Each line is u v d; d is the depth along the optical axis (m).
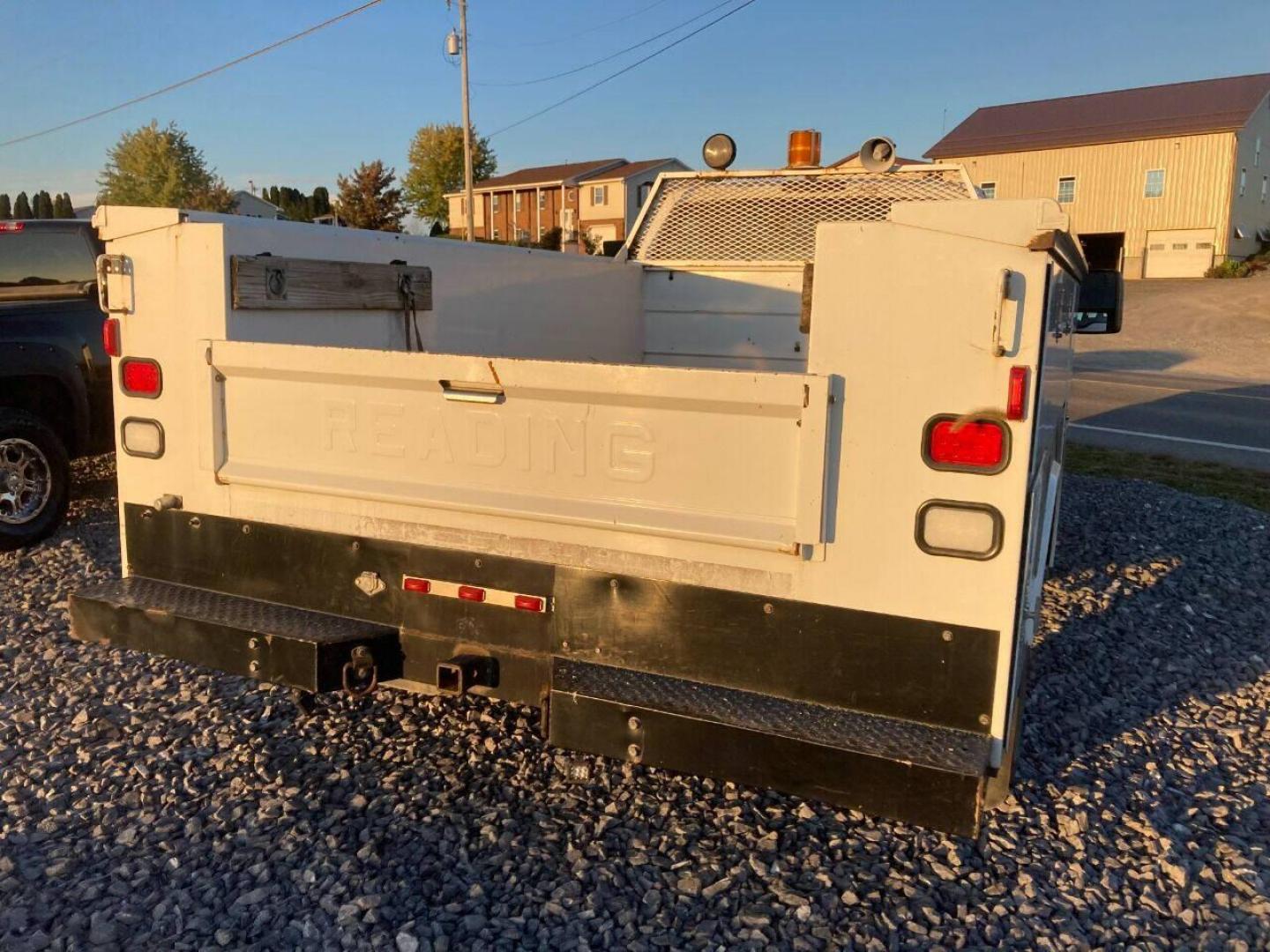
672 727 2.71
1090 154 47.25
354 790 3.55
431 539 3.11
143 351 3.47
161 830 3.27
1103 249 47.94
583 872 3.10
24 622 5.17
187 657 3.30
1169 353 25.31
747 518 2.71
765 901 2.98
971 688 2.57
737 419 2.67
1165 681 4.87
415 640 3.19
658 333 6.17
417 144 65.62
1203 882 3.19
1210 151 44.41
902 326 2.50
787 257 5.99
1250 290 36.69
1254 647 5.42
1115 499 8.93
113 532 6.90
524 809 3.44
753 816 3.43
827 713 2.69
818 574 2.66
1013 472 2.46
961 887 3.09
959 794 2.44
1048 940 2.86
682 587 2.80
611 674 2.88
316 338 3.72
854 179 5.87
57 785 3.55
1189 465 11.09
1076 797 3.65
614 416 2.80
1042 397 2.54
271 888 2.97
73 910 2.87
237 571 3.44
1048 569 6.00
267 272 3.45
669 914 2.91
